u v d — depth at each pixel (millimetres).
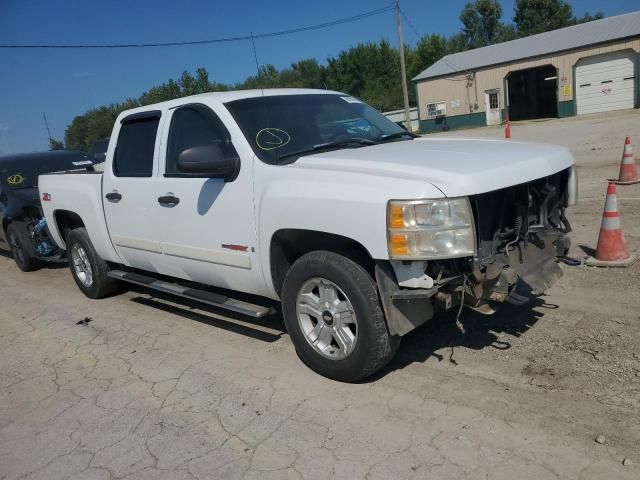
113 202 5453
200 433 3516
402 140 4797
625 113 26938
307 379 4020
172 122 4824
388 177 3396
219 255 4441
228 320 5371
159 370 4461
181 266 4910
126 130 5367
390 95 53500
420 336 4461
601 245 5609
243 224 4160
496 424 3221
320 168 3768
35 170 9008
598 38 29594
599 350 3893
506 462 2898
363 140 4570
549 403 3359
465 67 34781
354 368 3717
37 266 8578
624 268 5391
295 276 3889
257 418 3602
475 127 35062
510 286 3709
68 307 6438
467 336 4363
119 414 3859
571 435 3049
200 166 4047
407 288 3422
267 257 4055
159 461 3281
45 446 3582
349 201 3434
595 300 4742
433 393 3633
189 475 3123
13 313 6504
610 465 2791
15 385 4523
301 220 3697
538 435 3082
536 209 4016
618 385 3447
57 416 3939
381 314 3568
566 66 30656
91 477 3209
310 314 3934
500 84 33594
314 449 3209
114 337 5297
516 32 65750
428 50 55438
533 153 3912
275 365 4297
